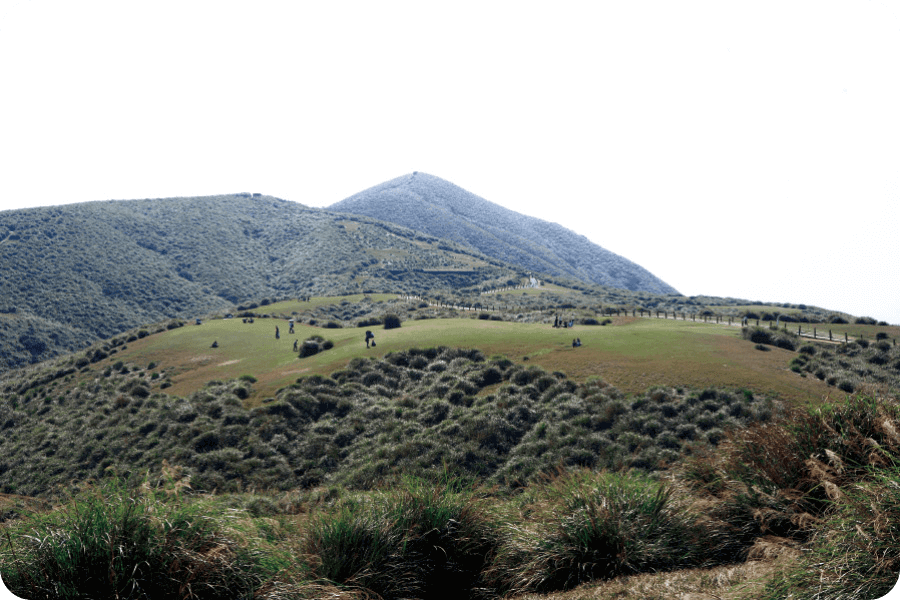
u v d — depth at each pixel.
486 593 4.32
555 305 94.38
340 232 186.00
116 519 3.61
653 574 3.96
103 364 51.25
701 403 23.00
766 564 3.79
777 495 4.59
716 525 4.53
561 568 4.25
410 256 172.00
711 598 3.32
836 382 25.88
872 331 51.84
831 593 3.16
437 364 34.34
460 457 20.42
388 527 4.52
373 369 34.25
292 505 7.39
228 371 42.22
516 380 29.12
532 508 5.09
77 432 29.78
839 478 4.32
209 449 23.62
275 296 146.62
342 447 23.92
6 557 3.38
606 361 30.75
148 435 26.36
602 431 21.44
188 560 3.53
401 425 24.64
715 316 66.31
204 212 186.38
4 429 36.03
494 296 118.25
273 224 195.38
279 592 3.62
